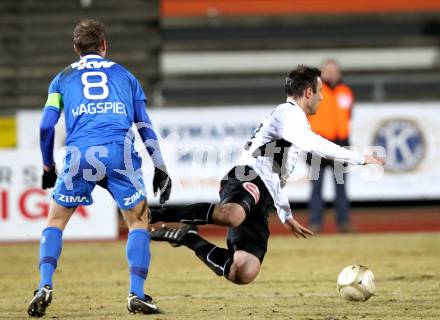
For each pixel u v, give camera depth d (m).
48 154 22.84
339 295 26.53
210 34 81.94
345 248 42.25
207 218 21.92
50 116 22.41
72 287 29.72
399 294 26.52
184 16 81.75
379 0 82.94
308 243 45.19
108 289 29.06
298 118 22.41
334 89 47.50
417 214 59.25
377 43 80.88
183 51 79.62
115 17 81.81
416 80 65.19
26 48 78.88
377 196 55.97
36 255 41.84
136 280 22.36
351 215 59.38
